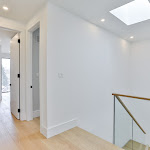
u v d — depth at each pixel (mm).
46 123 2064
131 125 2787
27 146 1801
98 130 3172
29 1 1996
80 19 2631
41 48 2193
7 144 1854
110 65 3658
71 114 2443
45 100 2084
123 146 2682
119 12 2705
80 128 2412
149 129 2939
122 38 4234
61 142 1900
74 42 2500
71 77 2443
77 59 2566
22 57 2816
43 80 2137
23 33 2811
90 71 2904
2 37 3893
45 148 1749
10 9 2221
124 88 4480
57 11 2186
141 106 2854
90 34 2887
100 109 3252
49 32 2066
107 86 3539
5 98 5527
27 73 2793
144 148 2908
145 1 2535
